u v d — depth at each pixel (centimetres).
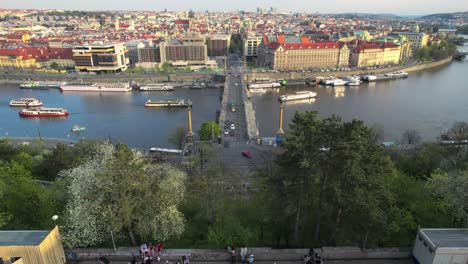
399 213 5469
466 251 4312
